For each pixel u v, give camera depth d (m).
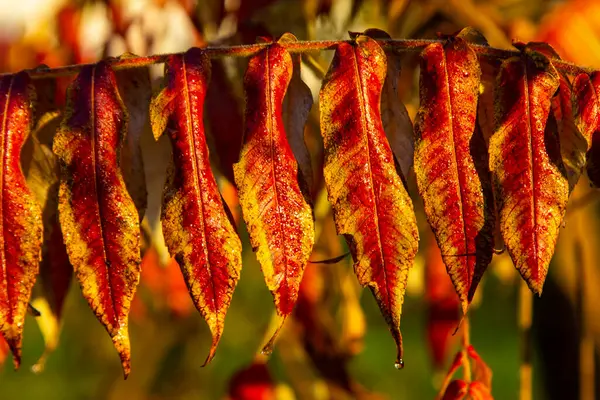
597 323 0.67
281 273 0.47
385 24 0.69
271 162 0.47
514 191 0.47
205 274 0.47
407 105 0.66
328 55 0.65
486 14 0.69
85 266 0.47
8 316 0.47
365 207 0.47
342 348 0.69
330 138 0.47
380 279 0.47
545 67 0.48
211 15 0.66
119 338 0.47
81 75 0.48
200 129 0.47
